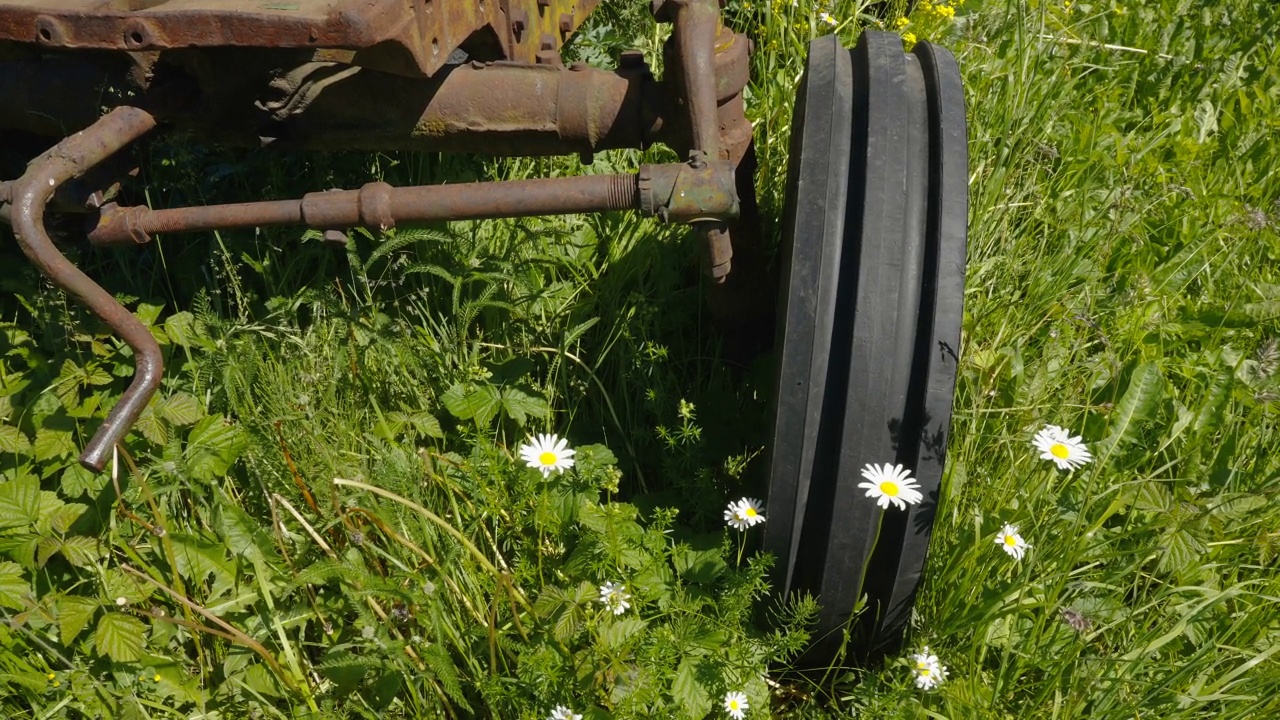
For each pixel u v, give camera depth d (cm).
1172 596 128
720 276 130
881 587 121
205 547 125
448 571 126
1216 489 139
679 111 129
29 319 156
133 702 119
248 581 129
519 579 126
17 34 106
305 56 116
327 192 122
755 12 215
